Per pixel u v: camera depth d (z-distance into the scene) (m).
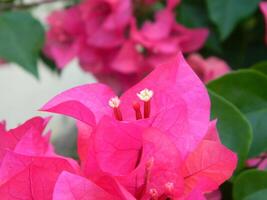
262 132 0.25
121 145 0.18
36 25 0.44
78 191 0.17
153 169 0.18
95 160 0.18
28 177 0.18
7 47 0.43
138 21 0.47
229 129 0.23
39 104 0.83
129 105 0.19
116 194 0.17
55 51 0.48
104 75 0.48
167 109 0.18
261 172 0.22
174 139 0.18
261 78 0.25
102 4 0.46
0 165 0.19
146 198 0.18
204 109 0.19
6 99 0.84
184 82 0.19
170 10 0.45
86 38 0.48
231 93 0.26
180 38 0.45
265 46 0.48
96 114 0.19
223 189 0.27
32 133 0.19
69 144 0.44
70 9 0.49
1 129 0.20
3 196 0.18
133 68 0.45
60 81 0.83
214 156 0.18
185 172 0.19
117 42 0.46
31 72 0.43
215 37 0.47
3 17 0.43
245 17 0.42
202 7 0.47
